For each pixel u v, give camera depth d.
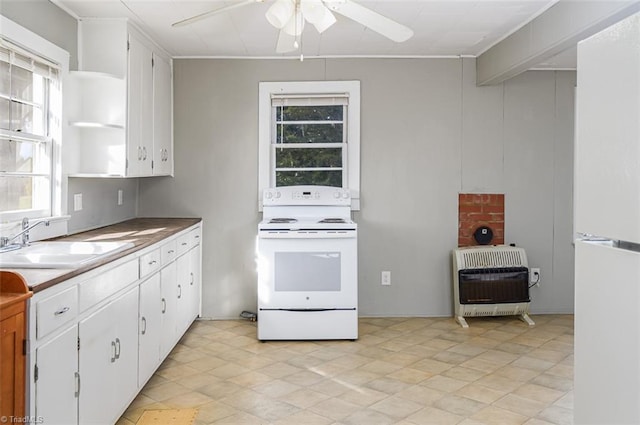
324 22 2.92
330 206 5.00
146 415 3.07
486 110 5.12
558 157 5.18
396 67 5.08
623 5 2.75
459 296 4.91
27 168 3.24
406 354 4.12
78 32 3.81
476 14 3.78
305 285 4.45
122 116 3.81
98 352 2.58
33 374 1.99
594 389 2.26
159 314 3.62
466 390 3.43
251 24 4.02
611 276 2.15
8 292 1.93
